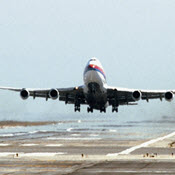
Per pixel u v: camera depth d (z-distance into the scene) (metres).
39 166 73.06
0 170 68.75
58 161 79.31
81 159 82.25
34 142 122.12
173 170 68.06
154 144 113.69
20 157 85.81
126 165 73.62
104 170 68.25
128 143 117.00
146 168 70.19
